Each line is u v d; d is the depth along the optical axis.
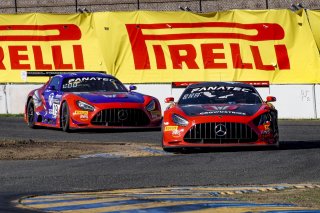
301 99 73.69
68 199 29.81
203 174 38.66
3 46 84.62
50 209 27.16
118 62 80.81
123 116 60.78
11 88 83.56
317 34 74.62
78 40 82.38
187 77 78.75
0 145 51.12
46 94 66.00
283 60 75.56
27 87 83.00
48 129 65.94
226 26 77.44
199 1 89.44
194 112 47.53
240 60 77.06
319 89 73.25
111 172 39.41
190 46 78.62
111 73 81.00
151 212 26.53
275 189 33.62
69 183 35.78
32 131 64.25
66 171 39.81
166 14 79.06
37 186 34.84
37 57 83.62
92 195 31.30
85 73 66.38
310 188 34.00
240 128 46.38
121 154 47.03
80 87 64.50
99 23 81.50
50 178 37.34
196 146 46.50
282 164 41.81
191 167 41.03
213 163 42.41
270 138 47.03
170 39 79.12
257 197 31.16
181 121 47.00
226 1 92.44
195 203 28.66
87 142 54.59
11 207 27.64
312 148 48.91
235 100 50.44
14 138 58.12
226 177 37.78
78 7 99.19
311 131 61.91
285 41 75.44
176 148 48.62
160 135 59.47
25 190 33.53
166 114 48.25
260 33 76.12
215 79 77.88
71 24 82.50
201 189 33.66
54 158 45.28
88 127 60.47
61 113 62.97
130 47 80.50
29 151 48.50
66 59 82.69
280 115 74.44
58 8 99.94
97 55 81.62
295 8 79.12
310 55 74.69
